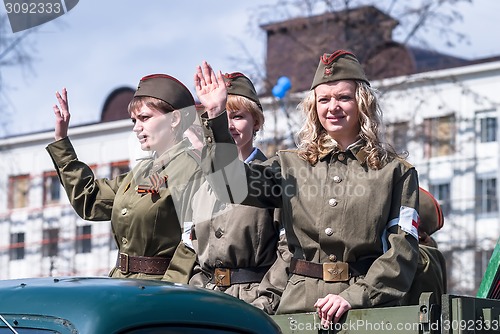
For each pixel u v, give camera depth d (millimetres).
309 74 45656
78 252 59375
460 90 55969
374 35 46250
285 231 9867
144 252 10750
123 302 7453
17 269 60781
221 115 9359
